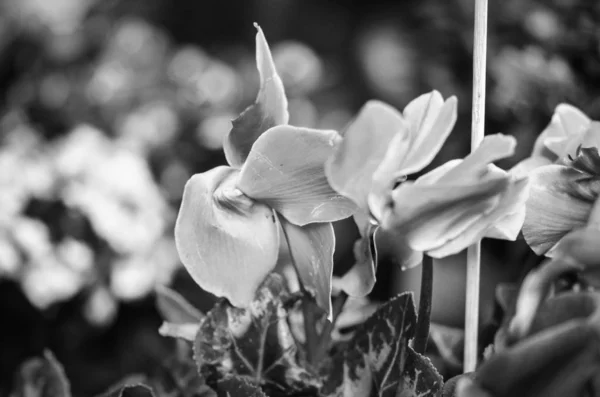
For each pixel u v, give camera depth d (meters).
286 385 0.36
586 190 0.32
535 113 0.61
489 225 0.30
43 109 0.88
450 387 0.32
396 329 0.35
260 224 0.33
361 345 0.35
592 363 0.27
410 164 0.30
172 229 0.77
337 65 1.41
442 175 0.30
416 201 0.30
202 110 0.94
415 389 0.33
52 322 0.67
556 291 0.32
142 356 0.67
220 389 0.35
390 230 0.30
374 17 1.45
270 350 0.36
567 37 0.61
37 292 0.65
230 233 0.33
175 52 1.10
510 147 0.29
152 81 0.96
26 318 0.67
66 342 0.68
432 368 0.33
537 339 0.28
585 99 0.59
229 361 0.36
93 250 0.68
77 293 0.67
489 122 0.65
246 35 1.47
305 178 0.32
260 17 1.47
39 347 0.67
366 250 0.32
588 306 0.28
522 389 0.28
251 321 0.36
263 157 0.32
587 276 0.29
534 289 0.29
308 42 1.46
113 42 0.97
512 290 0.37
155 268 0.70
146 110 0.92
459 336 0.40
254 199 0.33
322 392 0.36
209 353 0.36
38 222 0.68
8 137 0.83
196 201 0.32
